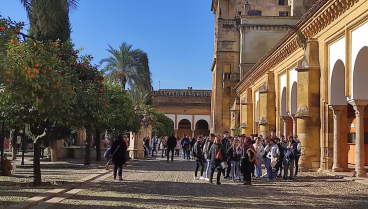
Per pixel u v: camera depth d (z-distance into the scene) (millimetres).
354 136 23031
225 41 54594
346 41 16641
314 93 20094
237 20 49719
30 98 12133
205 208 10078
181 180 17078
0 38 11164
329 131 19266
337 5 17094
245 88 44188
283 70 26656
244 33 46219
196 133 86562
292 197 12078
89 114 17109
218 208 10117
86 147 24578
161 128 64000
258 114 36031
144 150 39156
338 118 18641
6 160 17406
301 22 20875
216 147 15883
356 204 10742
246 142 15602
